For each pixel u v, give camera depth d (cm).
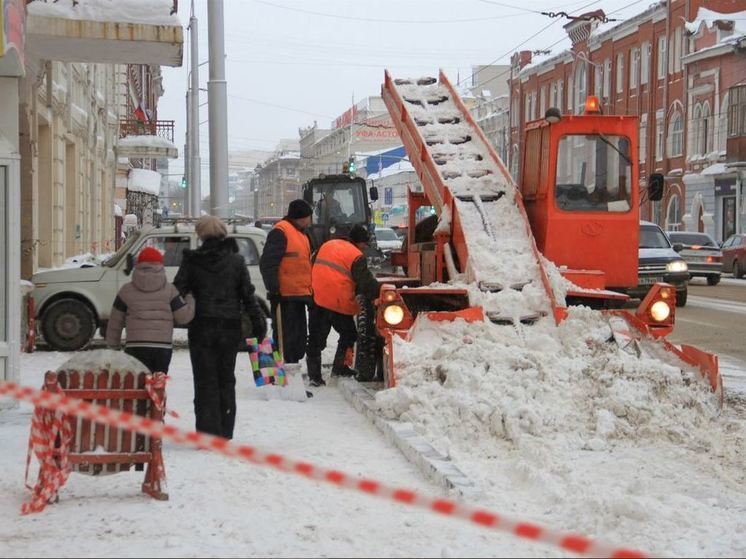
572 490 632
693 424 816
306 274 1087
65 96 2738
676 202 5381
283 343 1088
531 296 965
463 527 564
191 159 3170
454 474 652
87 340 1424
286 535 548
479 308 944
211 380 786
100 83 3906
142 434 620
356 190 2673
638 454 744
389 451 760
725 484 668
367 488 388
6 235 921
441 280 1080
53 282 1417
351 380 1077
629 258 1059
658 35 5559
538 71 7144
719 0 5159
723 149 4925
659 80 5559
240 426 862
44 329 1414
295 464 408
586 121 1052
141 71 6519
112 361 613
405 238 1462
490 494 627
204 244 796
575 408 822
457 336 923
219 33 1853
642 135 5759
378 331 966
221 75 1858
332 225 2652
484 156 1151
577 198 1055
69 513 590
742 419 902
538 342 918
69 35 1512
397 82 1302
